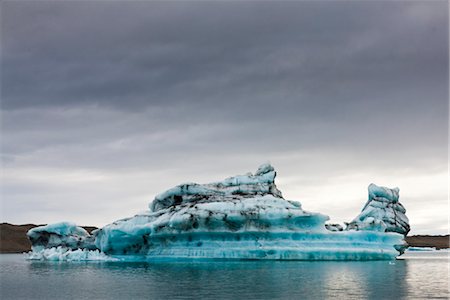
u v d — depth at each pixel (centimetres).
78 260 9500
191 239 8238
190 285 5291
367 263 7981
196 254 8125
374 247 8531
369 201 10056
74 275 6719
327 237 8269
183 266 7469
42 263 9412
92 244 10256
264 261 7981
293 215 8000
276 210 7988
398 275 6241
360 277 5934
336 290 4922
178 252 8312
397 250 9144
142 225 8481
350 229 9000
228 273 6338
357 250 8250
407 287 5166
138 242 8831
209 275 6153
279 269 6794
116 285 5459
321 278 5812
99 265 8356
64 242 10412
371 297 4534
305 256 8031
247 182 8888
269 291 4841
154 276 6212
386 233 8781
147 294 4772
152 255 8675
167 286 5259
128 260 9012
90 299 4600
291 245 8062
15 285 5694
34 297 4788
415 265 8500
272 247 7969
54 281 6031
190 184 8800
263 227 8025
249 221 7956
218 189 8812
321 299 4422
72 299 4622
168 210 8550
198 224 7988
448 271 7138
